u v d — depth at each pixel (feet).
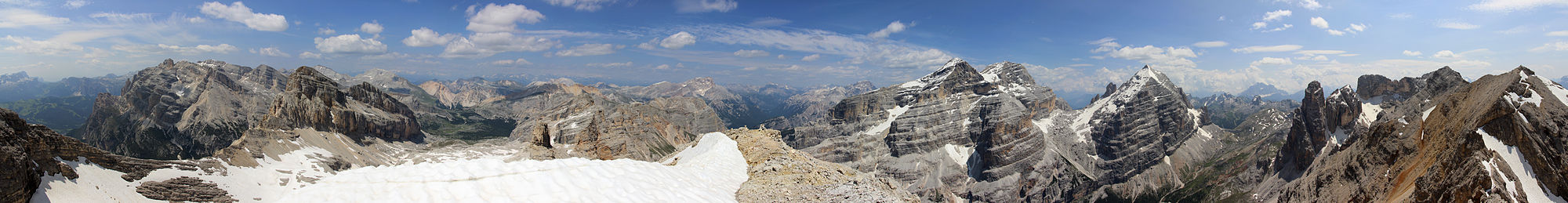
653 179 143.13
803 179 180.75
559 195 115.65
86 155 187.42
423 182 113.19
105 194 176.96
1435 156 406.82
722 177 179.52
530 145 590.96
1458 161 343.67
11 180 143.84
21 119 164.04
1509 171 310.45
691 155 247.50
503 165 122.21
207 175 230.07
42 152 166.61
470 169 118.52
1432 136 436.35
